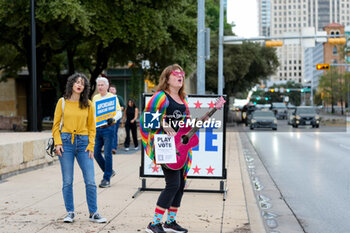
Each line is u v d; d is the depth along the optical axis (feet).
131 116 46.75
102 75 24.90
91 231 15.57
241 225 16.70
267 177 30.76
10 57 83.10
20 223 16.63
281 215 19.54
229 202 21.03
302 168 35.37
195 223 16.96
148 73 84.33
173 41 75.25
